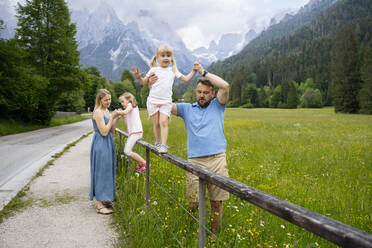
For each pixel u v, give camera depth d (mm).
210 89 2789
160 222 3041
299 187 4961
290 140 12477
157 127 3311
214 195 2740
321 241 2709
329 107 110250
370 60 53875
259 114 54156
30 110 25312
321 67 148125
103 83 92000
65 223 3482
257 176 5812
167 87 3105
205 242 2227
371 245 819
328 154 8711
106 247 2857
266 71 180000
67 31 28172
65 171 6723
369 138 13234
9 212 3867
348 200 4113
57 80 26922
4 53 21156
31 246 2875
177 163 2662
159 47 3146
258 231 2652
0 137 15914
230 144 11211
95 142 3803
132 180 4695
